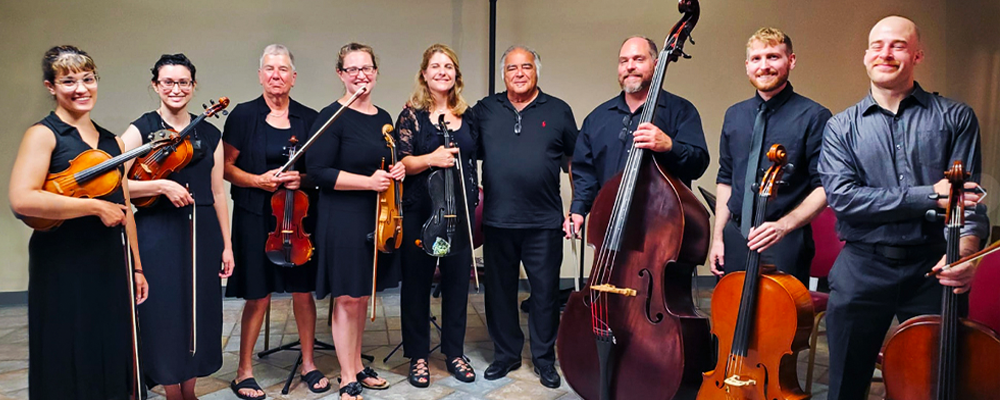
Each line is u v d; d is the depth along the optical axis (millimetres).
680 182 2256
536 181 2873
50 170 1876
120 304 2010
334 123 2625
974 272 1671
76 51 1896
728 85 5184
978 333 1661
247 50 4652
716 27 5133
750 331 2010
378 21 4820
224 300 4625
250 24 4645
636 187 2264
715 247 2555
